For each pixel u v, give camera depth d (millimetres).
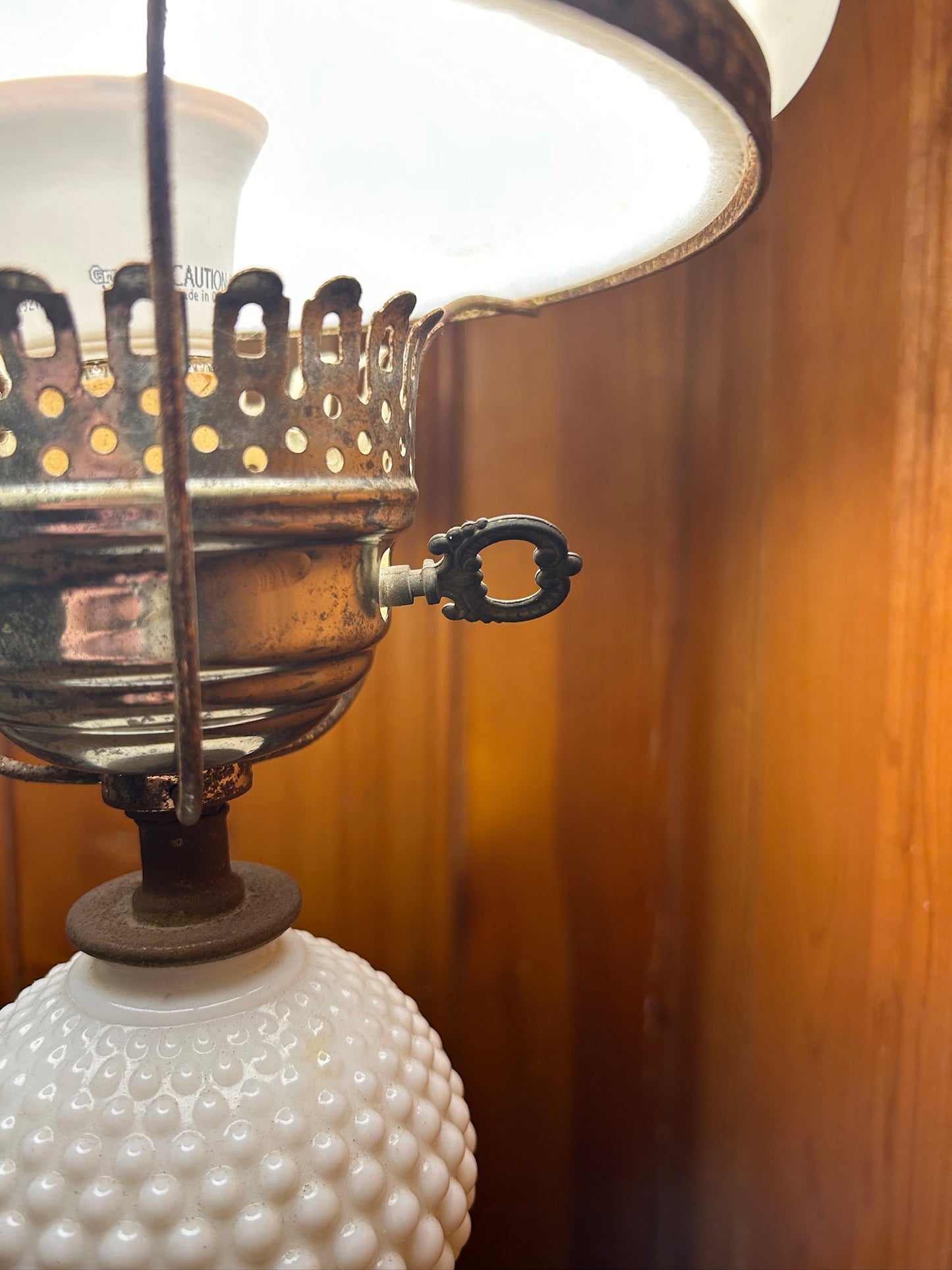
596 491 613
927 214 407
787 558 516
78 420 278
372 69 324
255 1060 351
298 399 301
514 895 648
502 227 441
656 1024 659
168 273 236
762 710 547
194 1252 312
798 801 511
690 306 596
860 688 456
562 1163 668
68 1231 318
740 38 271
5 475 283
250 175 396
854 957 463
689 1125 639
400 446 358
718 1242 604
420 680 630
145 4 269
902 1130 432
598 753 636
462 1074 666
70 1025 369
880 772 442
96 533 281
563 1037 659
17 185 322
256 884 431
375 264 453
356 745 632
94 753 333
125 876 452
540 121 364
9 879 614
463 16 281
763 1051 550
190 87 314
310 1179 333
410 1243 357
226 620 303
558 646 626
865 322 445
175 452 250
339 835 638
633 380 605
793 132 499
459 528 359
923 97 406
